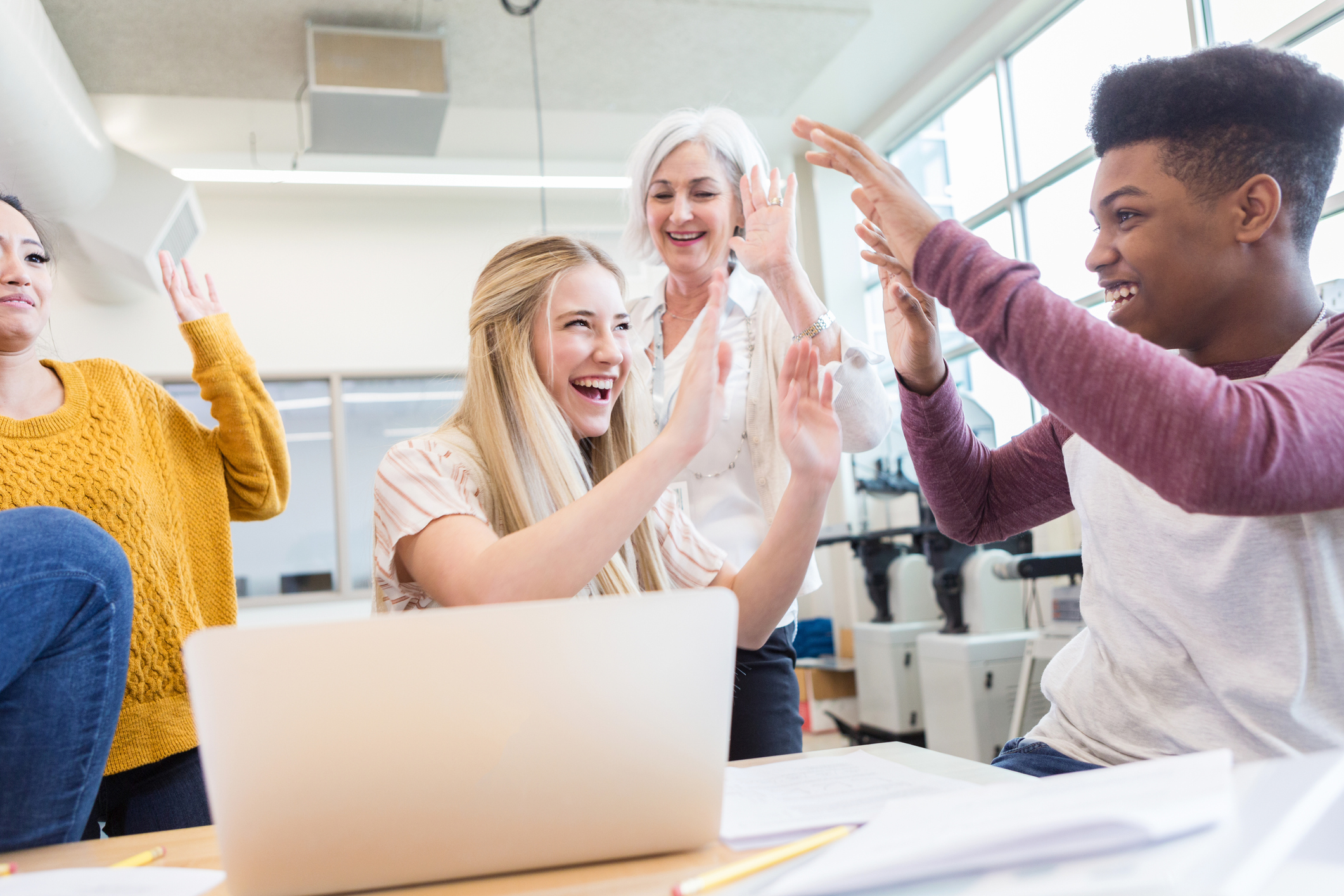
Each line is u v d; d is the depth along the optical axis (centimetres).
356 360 633
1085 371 71
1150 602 94
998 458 122
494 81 470
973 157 514
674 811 59
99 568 75
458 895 54
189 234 531
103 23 388
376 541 106
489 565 88
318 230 636
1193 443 67
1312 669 84
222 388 165
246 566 619
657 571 115
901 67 516
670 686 58
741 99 503
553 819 56
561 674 56
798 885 43
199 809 141
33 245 144
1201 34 367
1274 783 48
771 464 160
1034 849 43
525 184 544
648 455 90
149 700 138
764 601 104
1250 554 85
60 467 138
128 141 524
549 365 116
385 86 416
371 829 54
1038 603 405
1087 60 429
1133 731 95
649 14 423
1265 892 41
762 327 167
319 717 53
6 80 323
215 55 419
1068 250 446
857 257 611
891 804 57
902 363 116
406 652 54
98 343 591
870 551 473
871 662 455
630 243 181
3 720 73
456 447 110
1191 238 86
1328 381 72
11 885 58
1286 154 83
